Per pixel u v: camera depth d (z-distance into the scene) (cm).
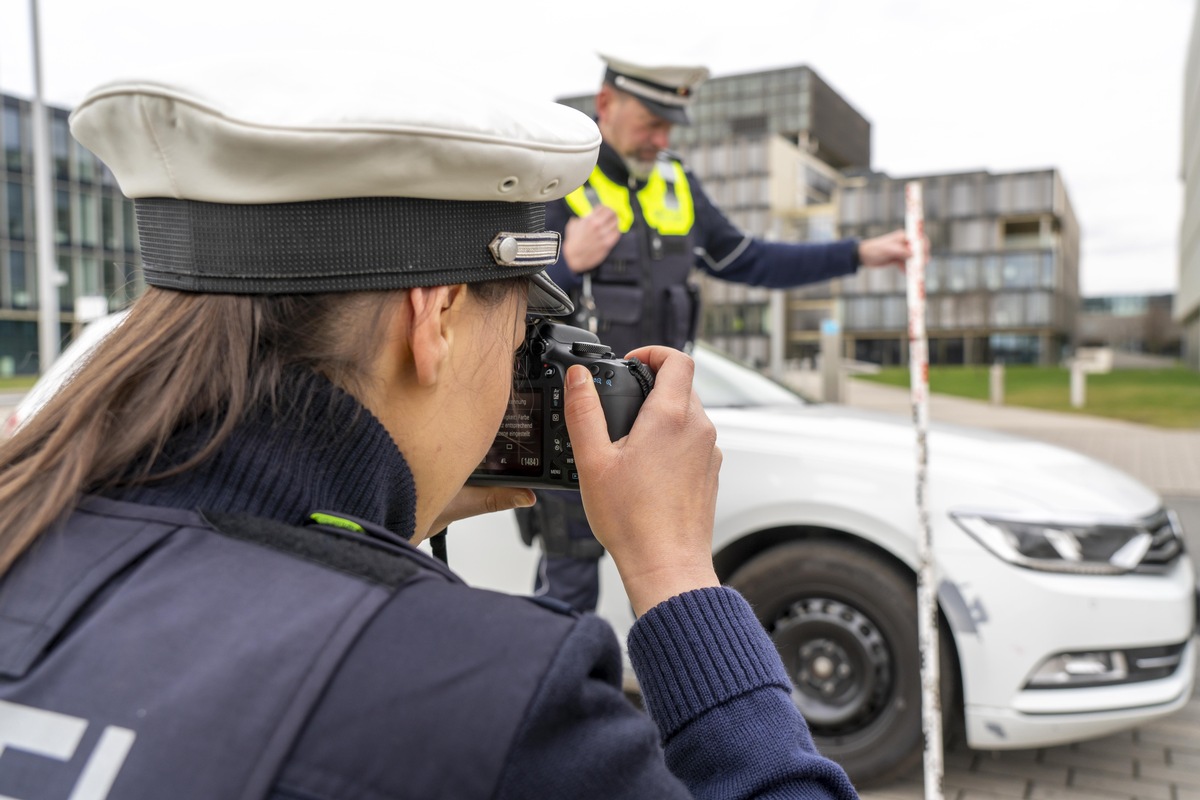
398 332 60
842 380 1079
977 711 246
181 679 45
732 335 6344
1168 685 251
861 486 259
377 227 57
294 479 56
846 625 260
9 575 51
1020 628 243
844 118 9012
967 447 274
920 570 226
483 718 45
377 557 52
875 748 257
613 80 244
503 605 51
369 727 44
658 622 65
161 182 56
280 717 44
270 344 57
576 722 47
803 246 274
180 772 42
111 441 54
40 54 1619
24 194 4053
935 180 6272
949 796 272
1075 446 1195
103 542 52
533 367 81
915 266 234
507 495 87
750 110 8231
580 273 223
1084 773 287
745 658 63
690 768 61
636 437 71
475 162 57
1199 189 5766
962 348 6316
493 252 62
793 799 57
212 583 49
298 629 47
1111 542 249
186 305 58
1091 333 10812
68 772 43
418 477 66
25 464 56
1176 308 9488
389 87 56
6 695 46
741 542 279
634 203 250
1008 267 6197
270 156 53
